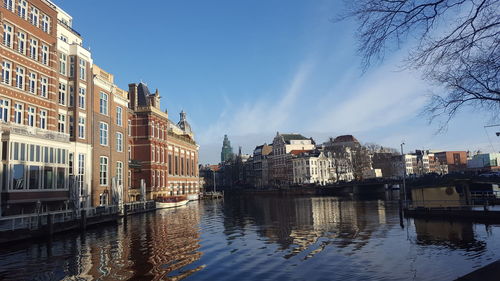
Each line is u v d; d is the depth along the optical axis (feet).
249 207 196.03
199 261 60.70
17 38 105.29
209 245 75.87
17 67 105.19
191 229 103.30
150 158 200.23
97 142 144.46
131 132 202.18
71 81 131.23
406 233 86.89
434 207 119.85
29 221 86.07
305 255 64.18
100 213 115.03
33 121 110.52
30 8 111.34
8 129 92.32
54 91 119.65
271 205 207.41
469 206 117.60
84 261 61.46
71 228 96.37
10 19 102.47
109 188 151.33
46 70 116.98
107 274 53.01
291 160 449.06
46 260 62.44
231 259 61.93
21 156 94.58
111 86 157.28
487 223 100.58
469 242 73.72
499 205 136.26
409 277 49.62
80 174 131.75
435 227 95.55
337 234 87.61
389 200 221.46
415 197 130.11
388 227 97.76
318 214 140.67
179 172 264.31
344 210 155.43
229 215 148.25
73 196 102.42
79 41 147.54
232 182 515.09
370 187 338.34
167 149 227.81
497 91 25.63
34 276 52.49
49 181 104.37
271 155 492.13
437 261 58.44
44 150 102.94
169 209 188.85
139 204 163.94
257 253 66.69
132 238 86.38
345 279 49.08
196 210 180.34
